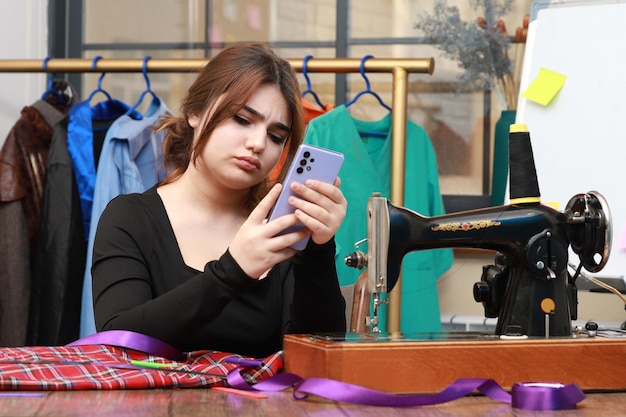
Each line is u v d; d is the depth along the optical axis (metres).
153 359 1.53
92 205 3.12
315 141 3.03
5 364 1.45
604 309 3.44
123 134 3.04
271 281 1.99
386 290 1.65
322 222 1.53
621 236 2.54
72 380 1.38
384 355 1.38
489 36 3.61
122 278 1.83
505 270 1.67
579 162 2.69
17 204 3.20
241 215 2.07
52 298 3.05
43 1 3.74
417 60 2.89
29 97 3.65
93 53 3.82
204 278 1.54
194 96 1.98
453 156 3.65
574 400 1.29
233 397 1.33
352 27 3.71
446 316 3.41
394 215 1.65
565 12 2.78
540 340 1.47
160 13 3.80
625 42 2.71
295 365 1.48
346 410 1.24
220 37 3.78
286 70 1.92
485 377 1.43
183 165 2.12
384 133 3.24
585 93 2.72
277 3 3.75
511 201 1.67
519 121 2.78
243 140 1.86
